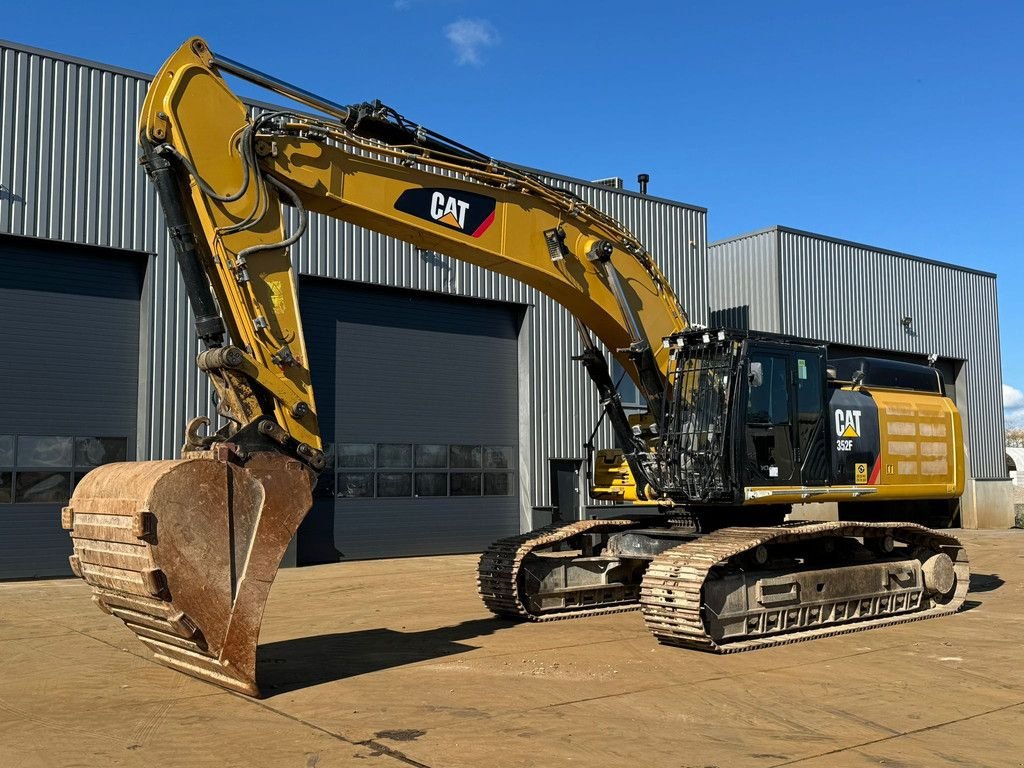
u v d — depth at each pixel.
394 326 21.50
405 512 21.38
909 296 32.47
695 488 10.77
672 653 9.59
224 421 18.78
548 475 23.16
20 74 17.05
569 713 7.22
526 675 8.55
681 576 9.56
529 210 10.50
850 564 11.68
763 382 11.05
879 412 12.41
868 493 11.98
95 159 17.75
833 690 8.03
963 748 6.41
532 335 23.20
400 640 10.44
